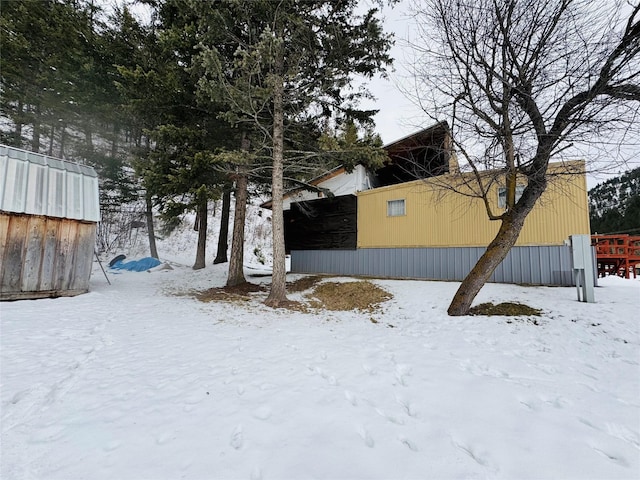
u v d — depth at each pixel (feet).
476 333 14.66
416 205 32.19
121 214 56.95
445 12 15.81
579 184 23.07
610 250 30.09
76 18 35.32
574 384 8.79
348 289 27.76
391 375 9.53
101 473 5.04
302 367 10.22
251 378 9.18
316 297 26.53
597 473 5.10
